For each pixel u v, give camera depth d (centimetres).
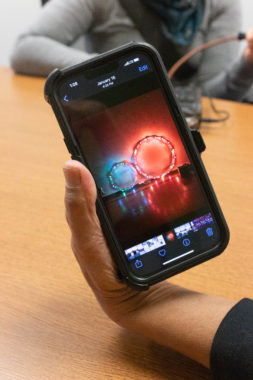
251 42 104
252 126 87
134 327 42
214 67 156
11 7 226
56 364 41
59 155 76
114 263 42
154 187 45
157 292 43
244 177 69
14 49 126
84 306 47
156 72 46
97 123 45
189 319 39
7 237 57
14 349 42
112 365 41
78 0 140
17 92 103
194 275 50
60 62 118
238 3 159
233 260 52
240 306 39
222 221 45
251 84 135
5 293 49
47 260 53
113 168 45
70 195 37
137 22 145
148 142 45
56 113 43
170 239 45
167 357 41
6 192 66
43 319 45
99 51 150
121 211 44
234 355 35
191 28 146
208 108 96
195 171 46
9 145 79
